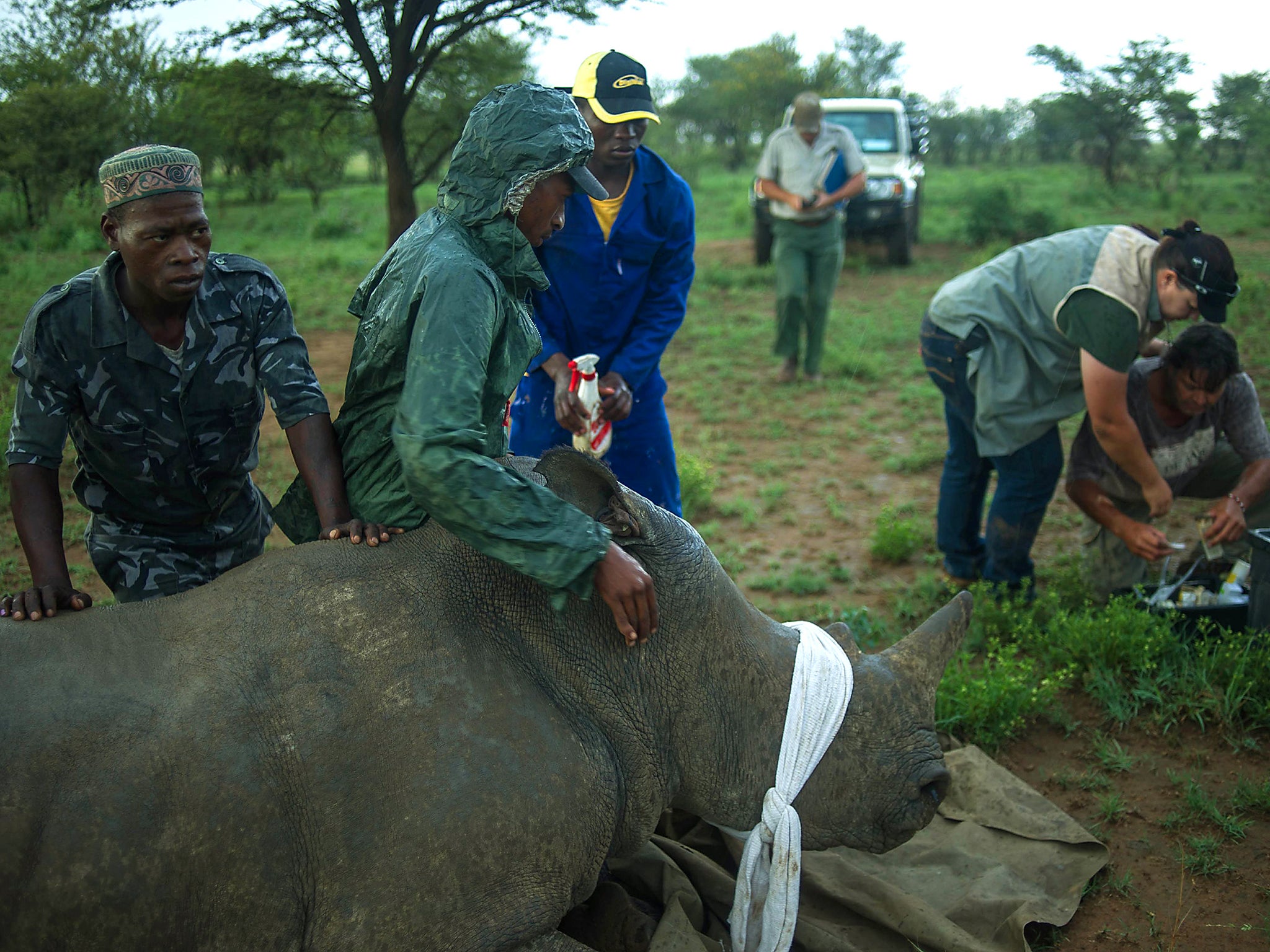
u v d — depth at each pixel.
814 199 9.91
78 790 2.26
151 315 2.78
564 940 2.54
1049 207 22.44
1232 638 4.69
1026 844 3.69
